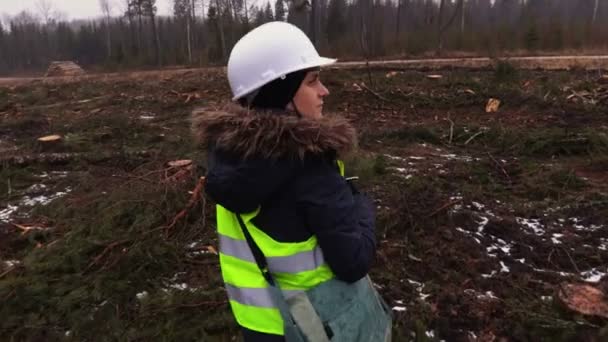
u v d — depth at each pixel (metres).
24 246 4.23
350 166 5.26
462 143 7.08
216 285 3.39
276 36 1.42
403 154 6.57
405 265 3.63
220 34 35.88
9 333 2.98
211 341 2.80
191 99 11.01
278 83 1.41
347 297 1.48
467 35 29.08
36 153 6.86
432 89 10.49
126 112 10.01
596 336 2.73
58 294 3.28
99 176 5.82
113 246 3.74
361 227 1.49
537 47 26.44
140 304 3.18
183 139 7.09
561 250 3.80
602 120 7.77
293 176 1.36
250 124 1.32
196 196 4.36
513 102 9.09
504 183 5.34
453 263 3.60
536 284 3.34
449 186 5.12
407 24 45.09
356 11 41.62
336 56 28.47
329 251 1.40
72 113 10.15
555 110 8.53
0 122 9.31
